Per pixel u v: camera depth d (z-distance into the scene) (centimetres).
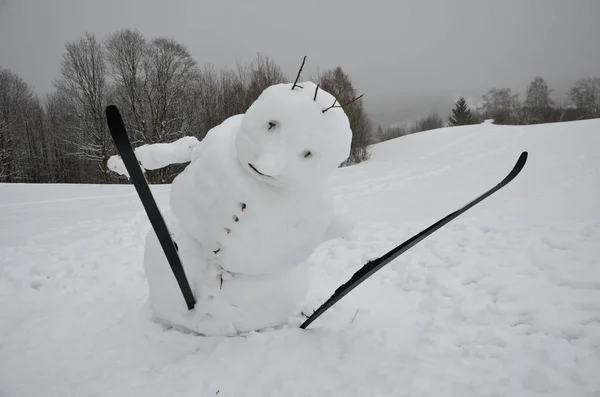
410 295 377
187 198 240
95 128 2619
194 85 2859
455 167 1368
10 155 2897
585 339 270
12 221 730
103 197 1047
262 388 218
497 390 221
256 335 264
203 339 265
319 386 220
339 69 2294
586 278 352
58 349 267
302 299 290
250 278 260
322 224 248
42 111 3253
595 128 1772
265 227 227
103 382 225
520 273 388
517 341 274
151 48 2748
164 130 2645
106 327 298
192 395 213
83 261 481
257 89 2536
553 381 228
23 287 401
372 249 529
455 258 449
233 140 234
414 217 720
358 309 337
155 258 276
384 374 231
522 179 973
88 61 2673
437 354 262
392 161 1864
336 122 207
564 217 590
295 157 202
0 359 257
